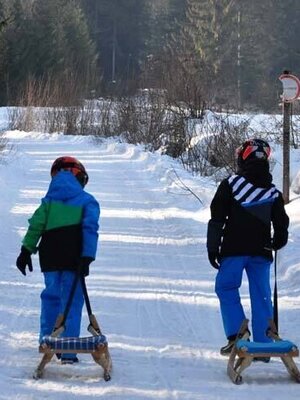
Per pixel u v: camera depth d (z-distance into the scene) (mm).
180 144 41531
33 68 100500
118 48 141875
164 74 45281
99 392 9969
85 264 10688
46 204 11000
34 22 105688
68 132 65812
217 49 95125
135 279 16391
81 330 12680
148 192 29609
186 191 28734
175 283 16094
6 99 93875
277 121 37000
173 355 11609
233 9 99125
